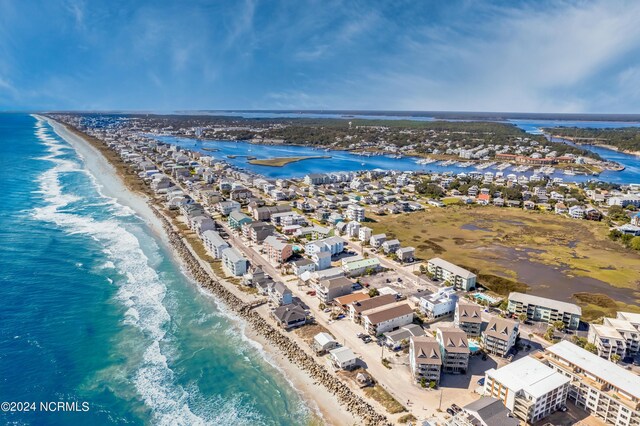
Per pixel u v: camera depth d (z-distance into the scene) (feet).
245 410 240.73
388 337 299.17
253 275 391.45
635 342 293.23
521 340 311.47
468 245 524.11
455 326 322.55
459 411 233.76
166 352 291.99
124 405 242.17
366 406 238.48
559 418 232.94
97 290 375.04
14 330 309.22
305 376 268.41
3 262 421.18
